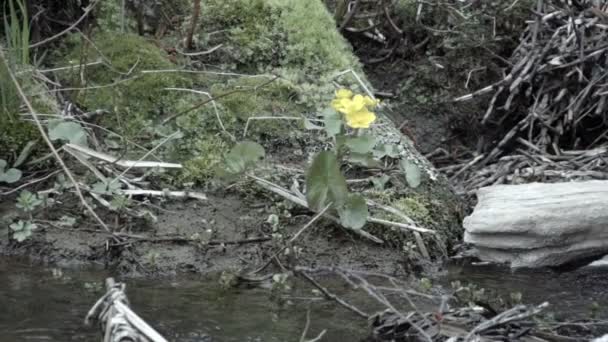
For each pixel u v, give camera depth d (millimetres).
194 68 1979
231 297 1562
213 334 1438
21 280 1578
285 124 1905
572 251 1776
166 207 1751
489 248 1788
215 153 1839
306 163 1867
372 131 1921
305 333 1401
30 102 1815
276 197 1785
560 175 1975
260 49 2020
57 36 1890
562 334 1481
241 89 1838
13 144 1770
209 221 1735
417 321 1467
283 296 1573
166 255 1669
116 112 1846
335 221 1752
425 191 1868
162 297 1549
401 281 1672
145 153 1818
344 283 1640
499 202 1808
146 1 2064
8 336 1399
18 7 1980
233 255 1689
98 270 1635
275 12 2064
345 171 1857
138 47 1960
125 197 1732
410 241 1769
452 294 1562
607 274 1752
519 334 1428
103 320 1394
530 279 1716
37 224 1703
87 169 1785
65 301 1511
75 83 1887
